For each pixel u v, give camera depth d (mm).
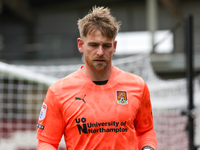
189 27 8203
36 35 50062
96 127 3953
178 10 46594
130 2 49188
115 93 4188
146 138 4559
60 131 4227
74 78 4305
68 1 51656
